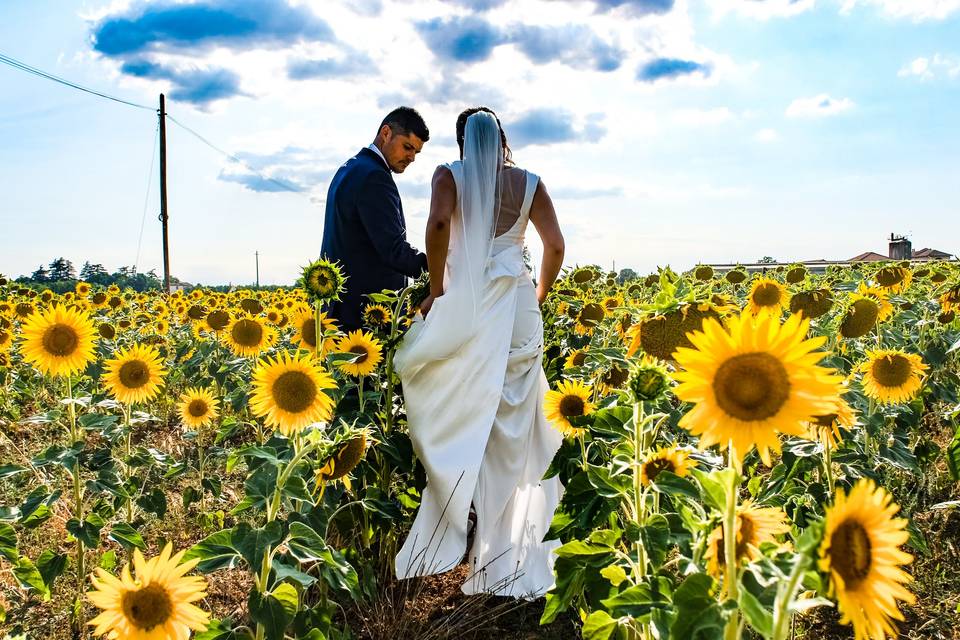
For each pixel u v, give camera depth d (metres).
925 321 5.12
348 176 4.86
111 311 10.01
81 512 2.91
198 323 7.11
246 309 6.59
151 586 1.77
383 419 3.72
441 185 3.63
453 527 3.43
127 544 2.90
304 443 2.52
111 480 2.96
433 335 3.44
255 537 2.06
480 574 3.40
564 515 2.20
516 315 3.69
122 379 3.41
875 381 3.48
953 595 3.09
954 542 3.46
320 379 2.46
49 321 3.11
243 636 2.11
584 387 3.02
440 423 3.46
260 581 2.10
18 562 2.69
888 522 1.12
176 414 6.39
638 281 8.28
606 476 2.06
